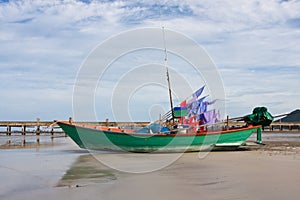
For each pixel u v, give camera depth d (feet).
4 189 34.04
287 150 73.31
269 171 43.27
